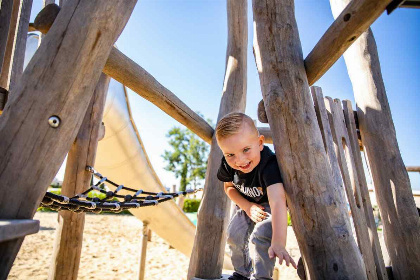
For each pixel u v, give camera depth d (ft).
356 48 10.71
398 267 8.72
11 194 4.40
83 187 12.38
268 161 5.68
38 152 4.64
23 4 10.50
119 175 20.27
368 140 9.86
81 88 5.07
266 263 5.85
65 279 11.56
